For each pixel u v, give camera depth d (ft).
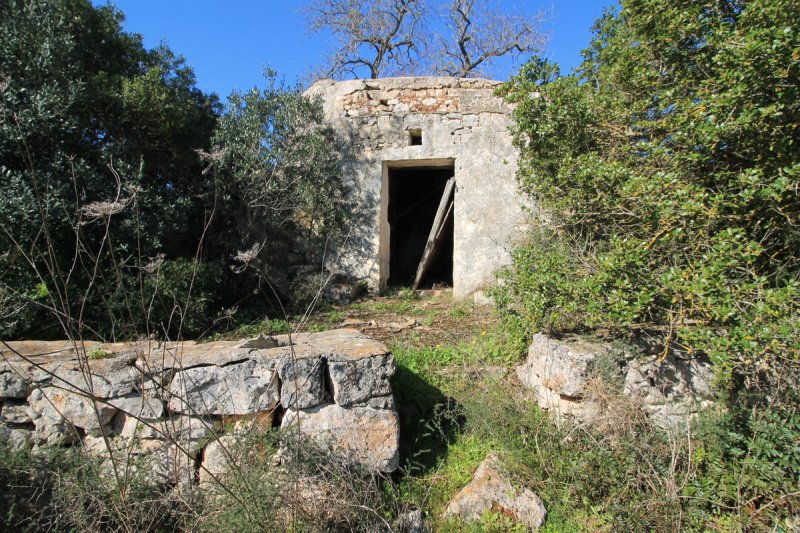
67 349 10.54
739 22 10.41
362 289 26.55
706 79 11.71
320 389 9.76
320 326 20.93
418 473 10.75
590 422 10.66
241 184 24.25
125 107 19.86
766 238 10.75
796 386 9.82
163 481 8.96
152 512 8.23
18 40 17.38
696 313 10.55
